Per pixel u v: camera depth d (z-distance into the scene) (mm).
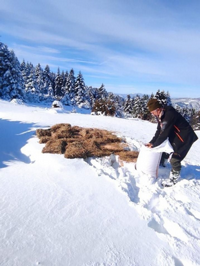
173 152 3020
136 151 4266
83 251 1721
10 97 27781
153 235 1982
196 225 2164
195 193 2883
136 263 1651
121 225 2086
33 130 5598
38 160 3574
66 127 5219
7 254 1607
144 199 2615
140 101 35406
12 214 2088
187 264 1695
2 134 5125
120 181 2936
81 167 3281
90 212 2244
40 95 42469
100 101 18719
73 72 48688
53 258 1618
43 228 1934
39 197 2441
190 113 39562
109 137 4832
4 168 3252
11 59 27906
